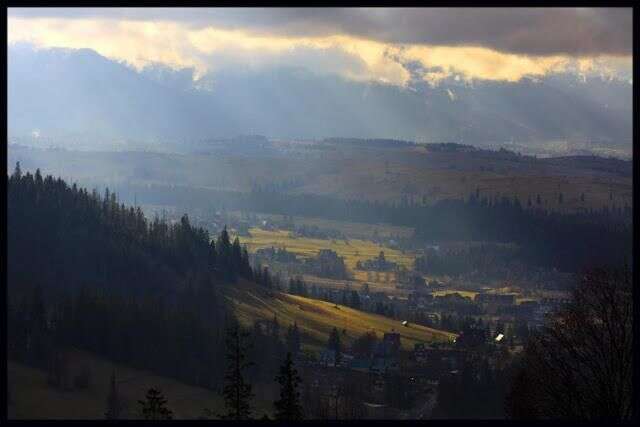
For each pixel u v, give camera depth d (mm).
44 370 179375
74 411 161375
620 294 76812
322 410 155375
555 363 79812
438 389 185500
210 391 187375
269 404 175625
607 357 76250
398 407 181000
